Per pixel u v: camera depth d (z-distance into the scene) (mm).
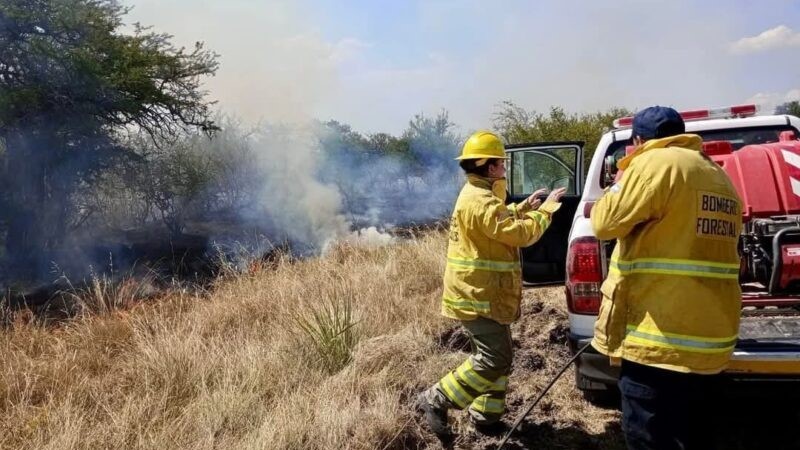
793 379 2955
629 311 2604
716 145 3641
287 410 3668
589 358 3475
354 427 3545
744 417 3689
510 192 6375
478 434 3564
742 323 3260
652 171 2494
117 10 16469
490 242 3307
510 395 4016
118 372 4652
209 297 6848
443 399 3449
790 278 3145
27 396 4324
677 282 2477
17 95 13680
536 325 4957
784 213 3303
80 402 4129
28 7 14383
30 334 5840
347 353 4449
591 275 3512
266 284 6719
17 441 3648
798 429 3521
